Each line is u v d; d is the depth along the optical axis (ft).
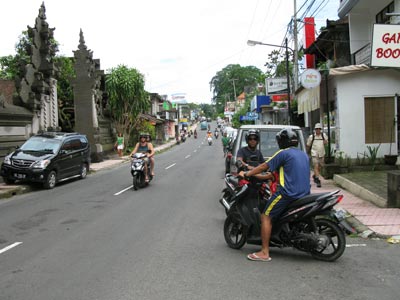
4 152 56.03
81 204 36.35
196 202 36.01
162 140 195.93
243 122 178.19
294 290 15.40
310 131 68.59
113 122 108.47
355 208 29.22
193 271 17.83
